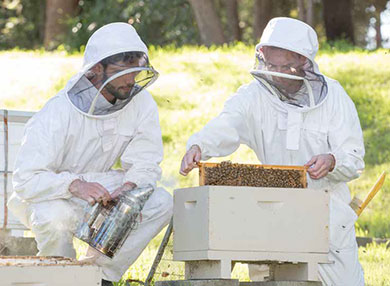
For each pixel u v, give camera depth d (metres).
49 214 5.63
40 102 16.11
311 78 5.73
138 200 5.21
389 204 11.52
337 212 5.80
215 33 26.31
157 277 5.86
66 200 5.75
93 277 4.76
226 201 5.04
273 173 5.33
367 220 10.95
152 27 30.77
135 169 5.95
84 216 5.37
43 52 23.45
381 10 35.84
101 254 5.47
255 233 5.10
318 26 36.34
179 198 5.34
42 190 5.59
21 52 23.05
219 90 16.56
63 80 17.55
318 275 5.67
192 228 5.18
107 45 5.41
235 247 5.05
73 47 28.61
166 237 5.74
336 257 5.77
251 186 5.25
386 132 14.32
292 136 5.95
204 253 5.04
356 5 35.69
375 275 7.63
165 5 30.00
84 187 5.41
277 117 6.07
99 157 5.96
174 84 16.91
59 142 5.69
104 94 5.63
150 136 6.04
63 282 4.68
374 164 13.18
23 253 6.81
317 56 18.80
